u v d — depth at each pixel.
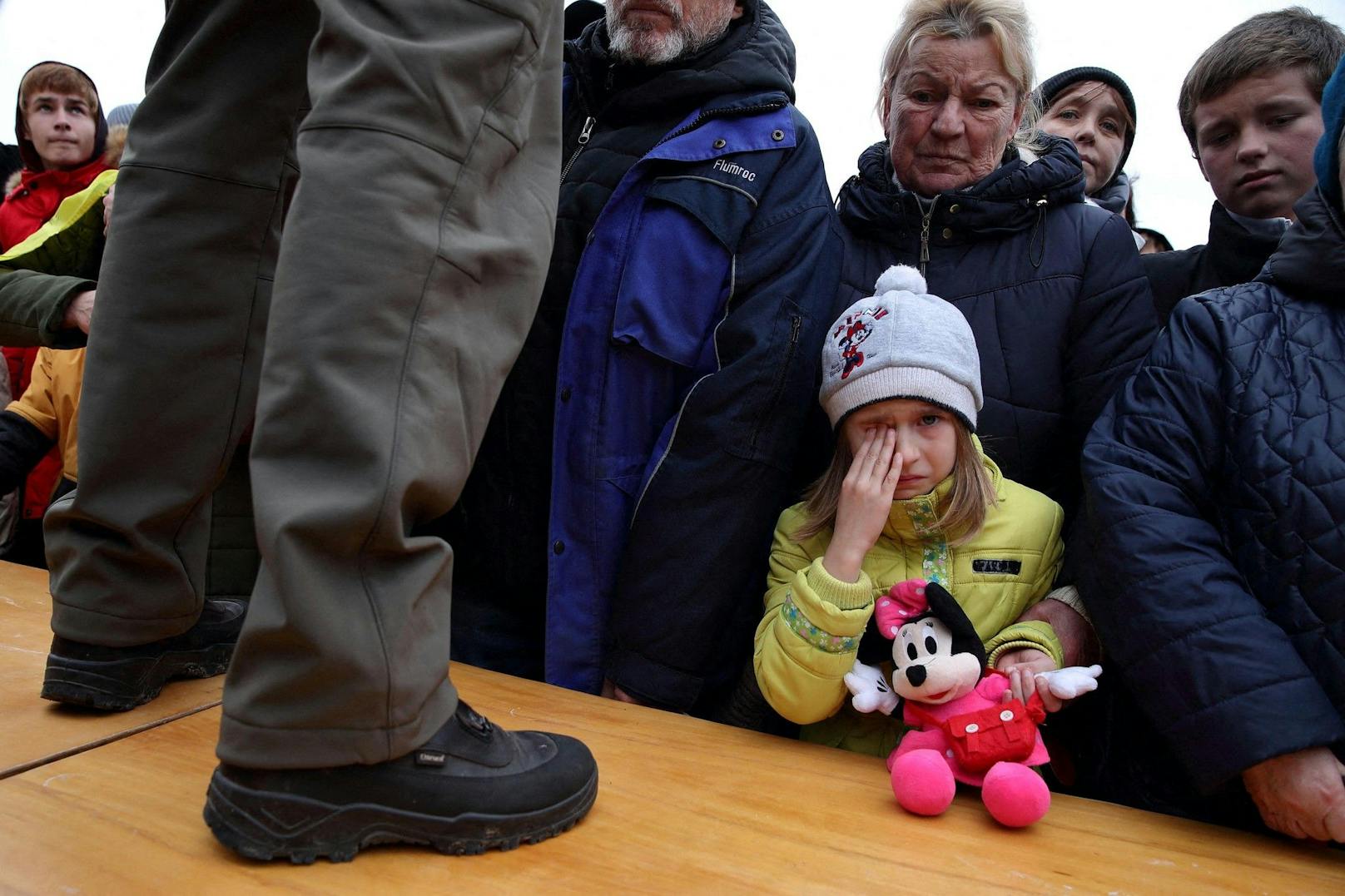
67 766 1.06
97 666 1.18
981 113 1.71
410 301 0.85
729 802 1.15
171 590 1.20
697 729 1.40
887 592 1.41
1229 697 1.12
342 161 0.84
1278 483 1.21
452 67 0.87
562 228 1.72
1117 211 2.68
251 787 0.86
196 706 1.26
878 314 1.45
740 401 1.50
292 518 0.81
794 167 1.67
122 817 0.95
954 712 1.24
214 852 0.90
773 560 1.54
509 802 0.94
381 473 0.82
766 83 1.70
